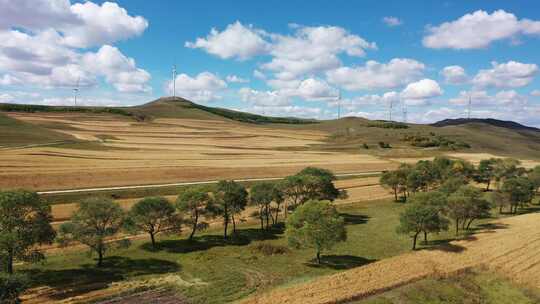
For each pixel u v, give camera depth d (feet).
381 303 133.08
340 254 203.00
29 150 428.15
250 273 173.78
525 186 297.33
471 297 138.92
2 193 171.32
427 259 177.78
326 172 319.27
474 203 230.68
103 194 290.15
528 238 204.85
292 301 135.64
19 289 133.69
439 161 460.96
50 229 175.94
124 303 141.90
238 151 604.08
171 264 185.26
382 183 350.84
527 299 138.92
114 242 200.34
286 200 317.63
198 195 226.38
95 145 550.77
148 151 530.27
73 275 168.14
